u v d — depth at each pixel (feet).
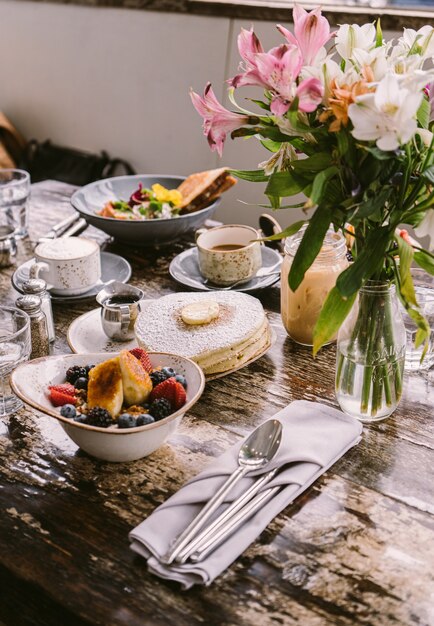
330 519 2.81
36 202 6.72
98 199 6.05
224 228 5.02
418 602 2.44
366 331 3.20
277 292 4.79
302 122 2.79
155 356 3.36
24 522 2.83
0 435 3.37
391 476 3.05
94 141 9.99
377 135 2.53
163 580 2.55
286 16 7.60
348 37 2.94
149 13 8.78
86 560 2.64
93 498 2.95
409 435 3.32
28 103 10.58
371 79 2.65
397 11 6.95
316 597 2.46
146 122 9.30
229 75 8.29
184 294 4.19
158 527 2.67
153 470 3.10
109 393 3.07
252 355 3.82
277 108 2.69
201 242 4.91
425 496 2.94
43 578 2.56
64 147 10.38
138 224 5.19
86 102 9.86
